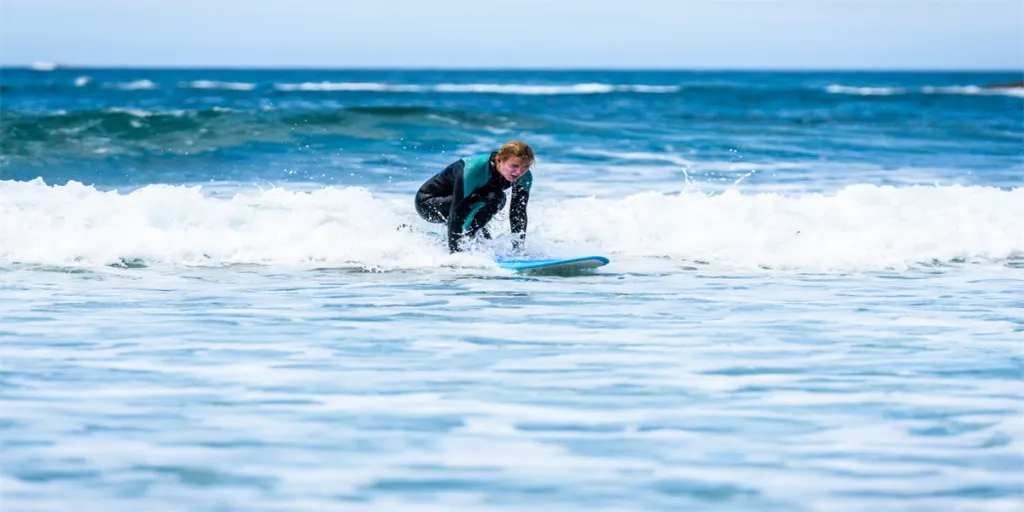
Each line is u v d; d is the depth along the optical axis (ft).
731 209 104.73
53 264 85.25
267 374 55.01
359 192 112.47
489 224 98.63
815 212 105.29
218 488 39.68
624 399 51.11
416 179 144.97
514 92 523.29
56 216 95.50
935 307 73.61
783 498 39.11
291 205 105.29
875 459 43.09
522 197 88.33
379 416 48.24
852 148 209.97
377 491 39.60
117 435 45.27
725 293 78.28
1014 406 50.14
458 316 69.67
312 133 198.29
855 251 92.22
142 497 38.70
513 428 46.78
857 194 112.88
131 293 75.82
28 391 51.42
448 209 90.12
